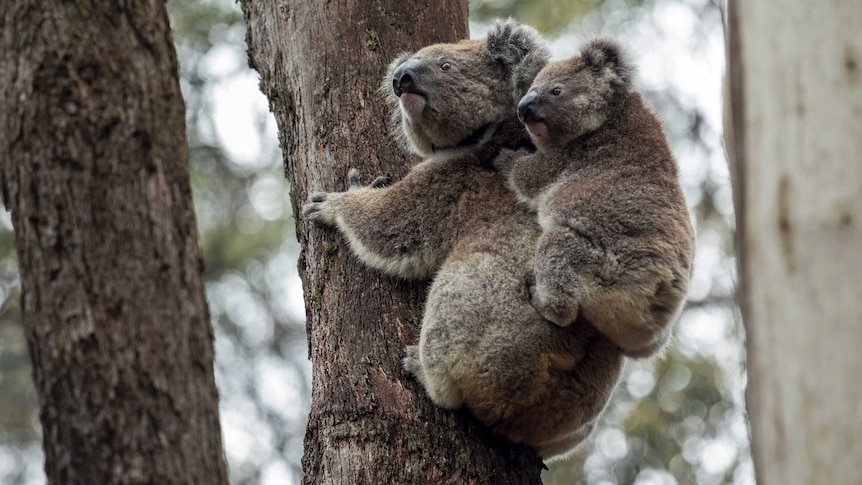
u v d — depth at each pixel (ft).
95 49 21.17
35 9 21.22
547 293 31.78
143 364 19.86
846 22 17.08
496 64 39.17
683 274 32.01
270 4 40.06
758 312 16.97
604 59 36.58
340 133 37.52
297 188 37.91
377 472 30.96
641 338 32.14
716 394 74.90
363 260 35.32
